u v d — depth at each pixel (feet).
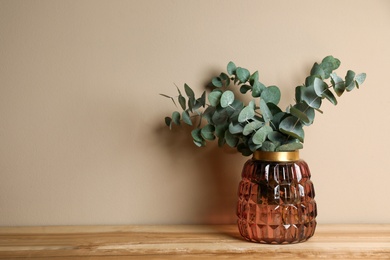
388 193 5.35
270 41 5.30
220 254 4.23
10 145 5.30
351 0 5.30
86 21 5.26
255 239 4.55
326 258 4.12
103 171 5.33
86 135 5.31
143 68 5.30
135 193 5.34
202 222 5.37
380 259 4.09
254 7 5.29
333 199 5.36
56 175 5.32
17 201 5.32
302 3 5.29
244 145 4.82
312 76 4.82
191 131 5.30
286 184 4.47
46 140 5.30
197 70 5.29
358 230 5.05
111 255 4.21
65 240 4.70
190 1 5.27
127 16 5.27
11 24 5.25
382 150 5.35
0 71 5.26
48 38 5.26
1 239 4.75
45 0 5.25
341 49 5.31
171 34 5.28
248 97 5.24
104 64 5.29
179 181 5.35
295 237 4.50
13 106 5.28
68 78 5.28
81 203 5.33
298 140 4.59
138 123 5.32
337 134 5.33
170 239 4.72
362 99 5.32
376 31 5.31
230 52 5.29
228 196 5.35
